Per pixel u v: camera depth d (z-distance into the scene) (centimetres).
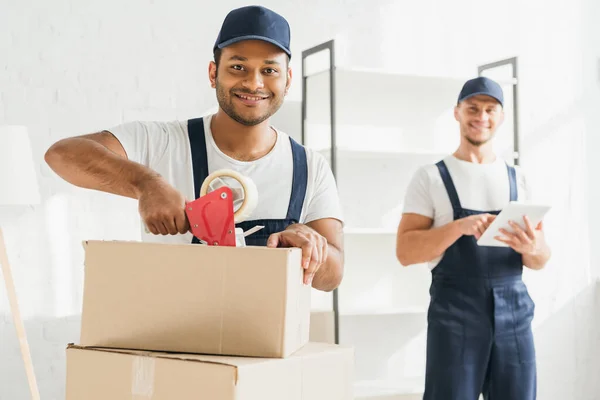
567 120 398
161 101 329
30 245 311
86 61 320
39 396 286
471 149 294
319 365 110
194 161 163
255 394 98
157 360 101
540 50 393
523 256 279
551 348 395
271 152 165
